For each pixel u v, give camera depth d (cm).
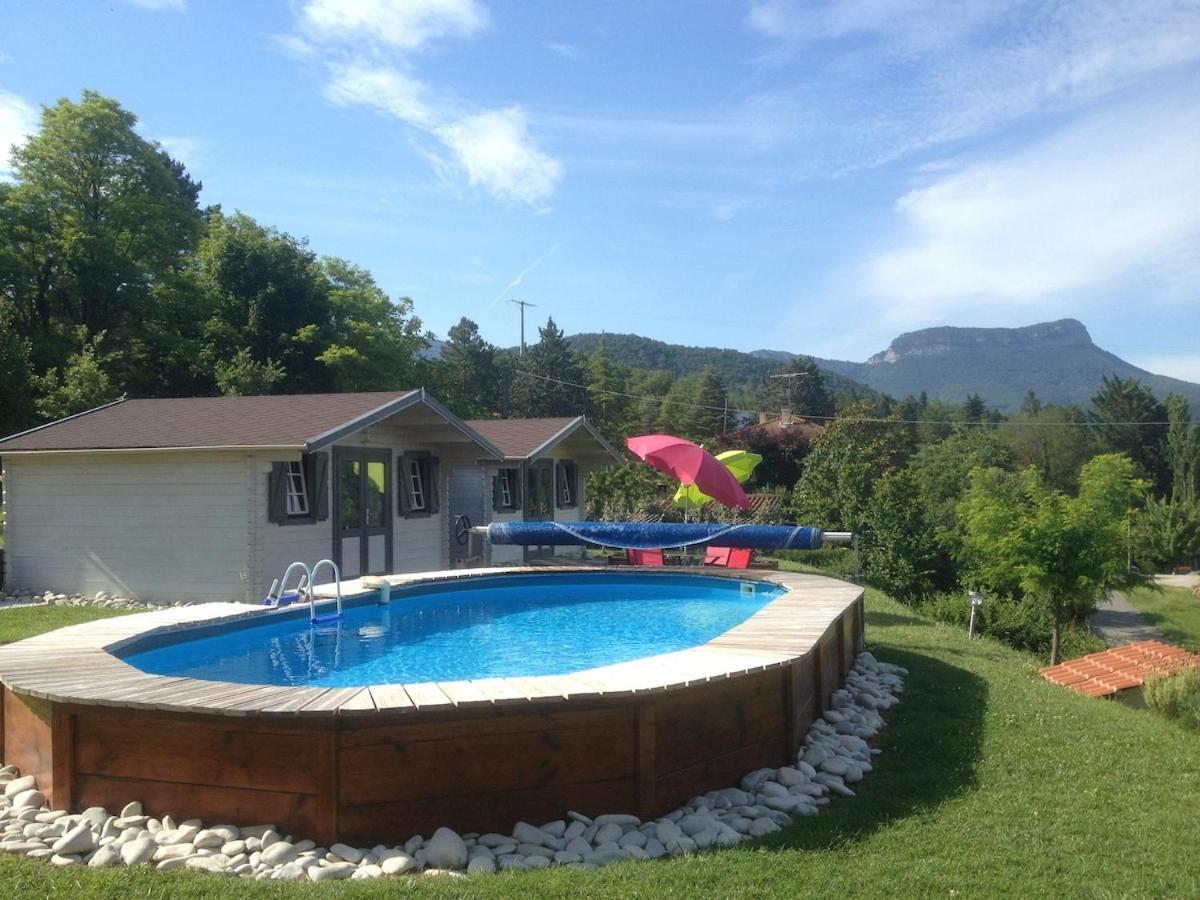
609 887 463
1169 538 4622
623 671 646
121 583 1581
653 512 3069
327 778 527
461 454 2098
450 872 489
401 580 1379
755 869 488
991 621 2158
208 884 462
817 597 1148
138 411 1839
